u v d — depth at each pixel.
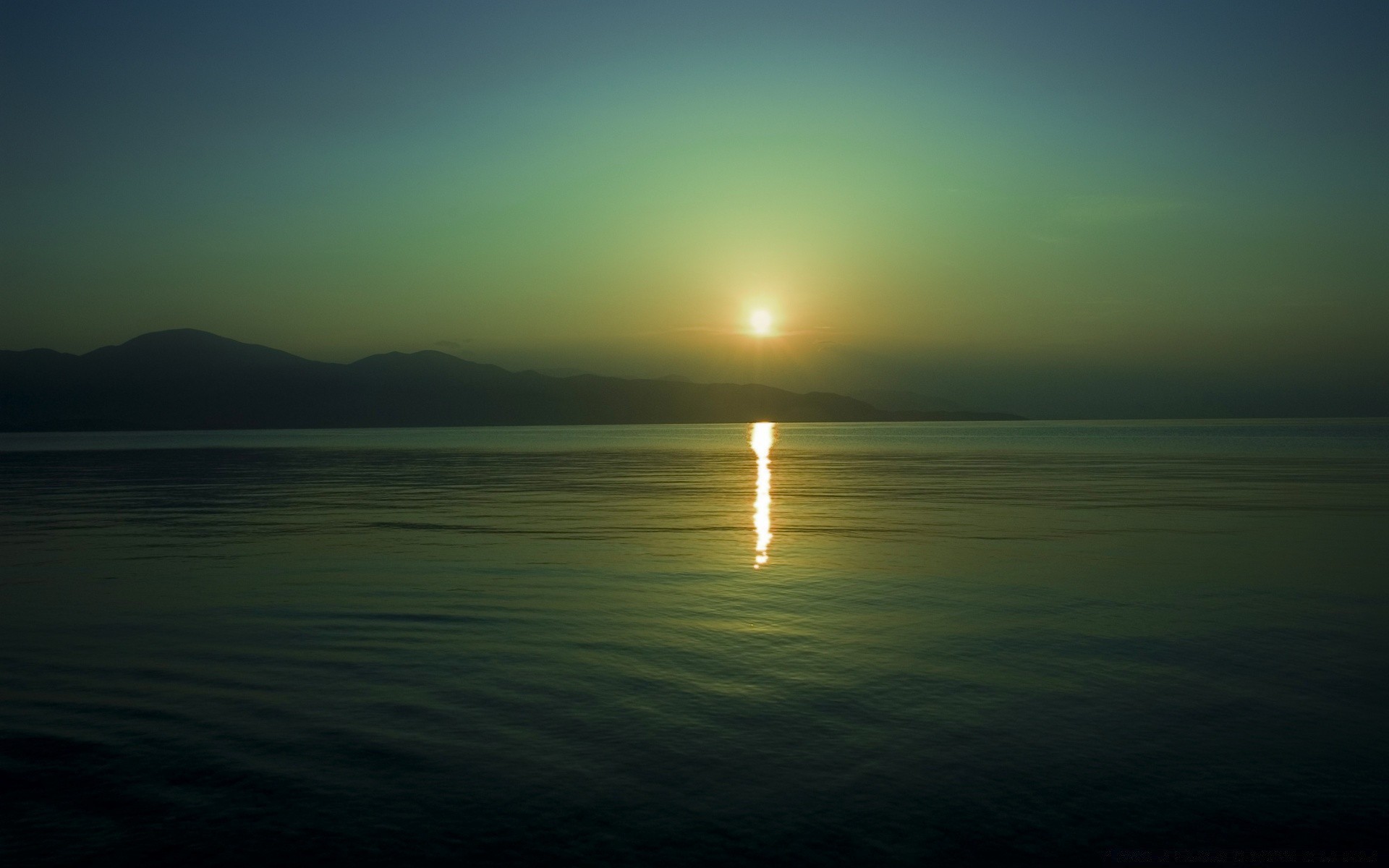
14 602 15.66
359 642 12.66
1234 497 35.41
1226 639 12.27
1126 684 10.28
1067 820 6.88
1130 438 145.88
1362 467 57.62
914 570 18.39
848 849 6.46
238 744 8.66
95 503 37.16
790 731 8.84
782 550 21.62
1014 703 9.62
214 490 45.38
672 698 9.94
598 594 16.09
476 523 28.44
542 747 8.49
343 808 7.20
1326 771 7.72
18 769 8.05
